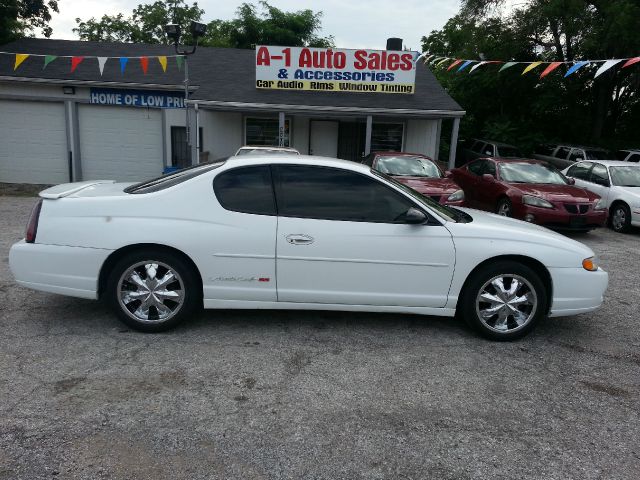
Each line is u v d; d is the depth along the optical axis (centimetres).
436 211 444
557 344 447
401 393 351
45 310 473
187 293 426
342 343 427
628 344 454
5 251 690
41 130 1505
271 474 264
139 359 383
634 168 1127
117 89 1491
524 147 1967
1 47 1595
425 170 1021
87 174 1552
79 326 439
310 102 1416
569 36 1798
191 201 420
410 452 287
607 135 2145
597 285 445
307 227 420
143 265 420
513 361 409
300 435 298
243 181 428
